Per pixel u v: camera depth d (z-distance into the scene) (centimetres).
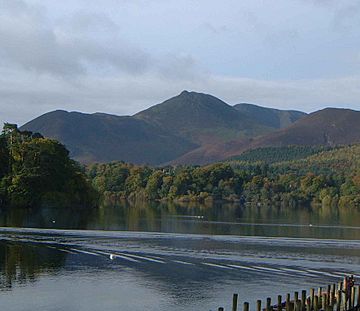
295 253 9444
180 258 8744
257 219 17838
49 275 7331
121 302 6109
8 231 11912
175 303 6088
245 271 7738
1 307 5838
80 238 11019
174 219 17025
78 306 5941
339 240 11494
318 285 6925
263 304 5981
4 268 7725
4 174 18350
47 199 17950
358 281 7150
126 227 13738
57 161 18825
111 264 8150
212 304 6047
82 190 19625
